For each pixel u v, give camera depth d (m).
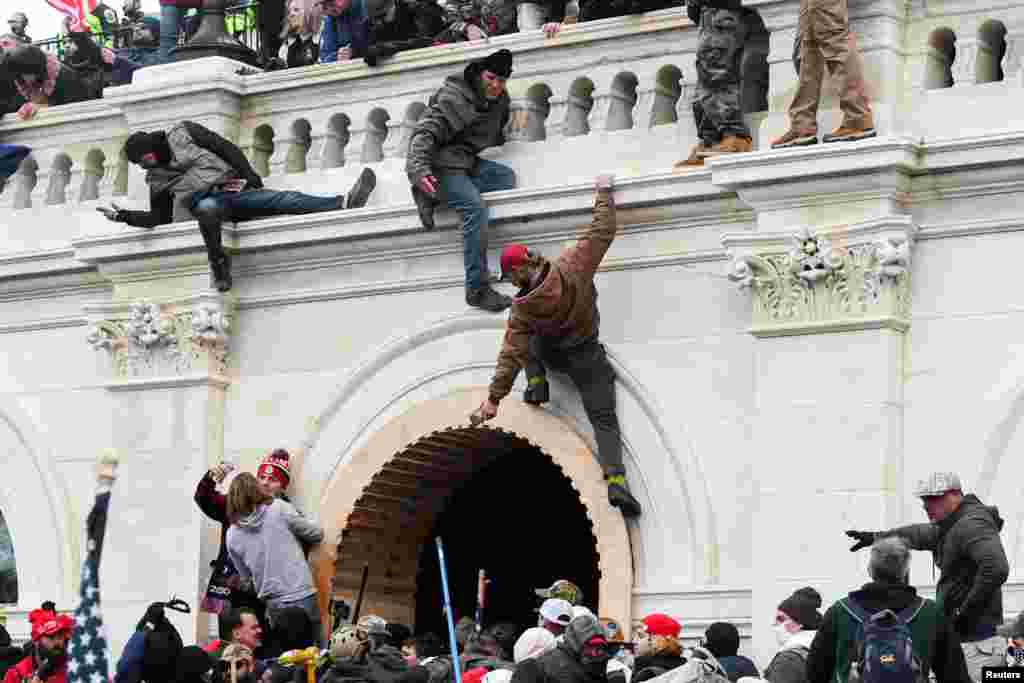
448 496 22.84
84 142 24.12
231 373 22.89
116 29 27.56
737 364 20.42
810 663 15.38
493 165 21.62
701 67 20.48
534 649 17.72
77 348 23.70
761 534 19.86
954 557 17.12
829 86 19.98
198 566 22.53
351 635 17.78
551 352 20.91
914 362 19.62
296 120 23.06
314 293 22.52
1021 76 19.47
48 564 23.61
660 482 20.66
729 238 20.09
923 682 15.10
